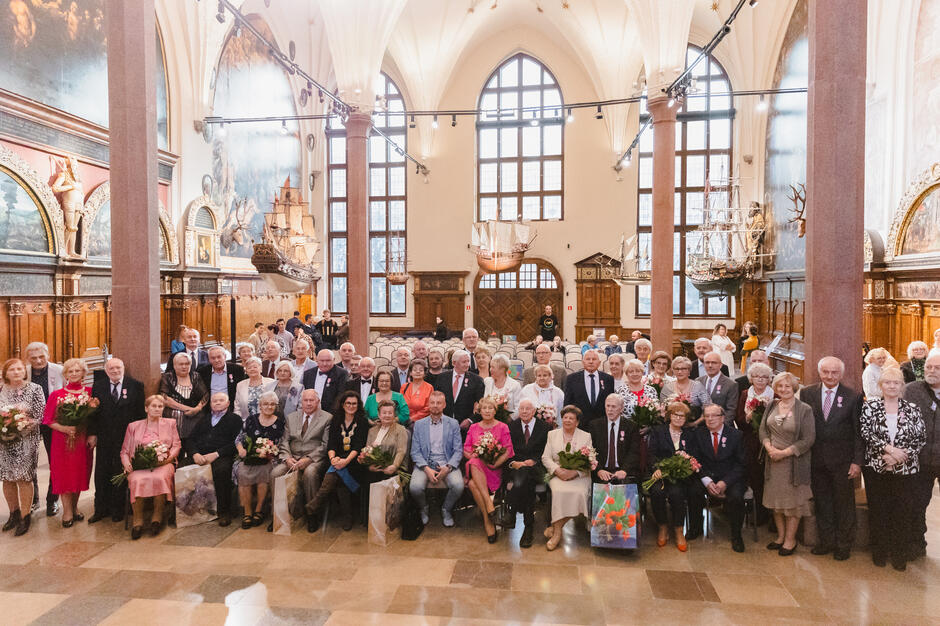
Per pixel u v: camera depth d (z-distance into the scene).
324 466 5.82
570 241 21.39
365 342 13.52
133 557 5.04
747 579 4.64
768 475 5.13
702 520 5.42
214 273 16.27
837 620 4.04
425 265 22.27
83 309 12.33
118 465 5.88
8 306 10.52
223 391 6.56
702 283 16.03
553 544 5.22
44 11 11.12
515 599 4.32
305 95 14.29
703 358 6.61
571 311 21.42
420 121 21.81
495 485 5.52
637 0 11.53
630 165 20.86
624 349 12.51
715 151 20.34
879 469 4.73
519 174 21.89
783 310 16.31
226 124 16.86
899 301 11.92
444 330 17.59
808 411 5.00
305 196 21.92
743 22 18.12
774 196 17.28
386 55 21.94
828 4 5.34
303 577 4.67
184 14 14.85
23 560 4.96
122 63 6.02
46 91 11.22
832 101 5.35
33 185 10.87
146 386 6.19
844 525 5.01
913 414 4.72
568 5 19.27
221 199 16.80
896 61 11.99
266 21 18.70
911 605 4.23
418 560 5.00
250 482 5.72
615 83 20.27
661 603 4.27
